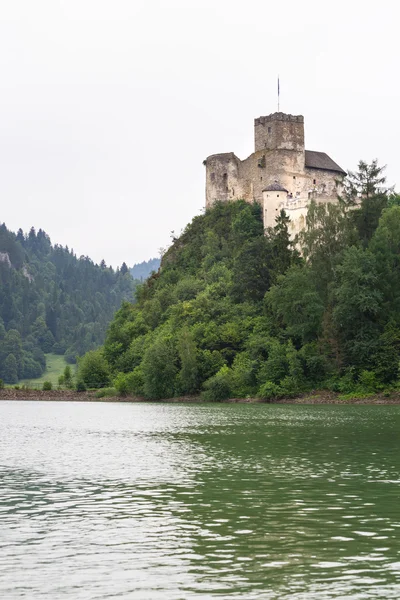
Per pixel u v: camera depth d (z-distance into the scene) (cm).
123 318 17688
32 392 15125
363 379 10975
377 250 11756
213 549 2458
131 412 9988
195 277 16738
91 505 3189
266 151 17062
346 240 12581
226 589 2062
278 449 5206
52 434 6662
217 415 8838
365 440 5753
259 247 14500
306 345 11794
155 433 6619
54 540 2591
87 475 4031
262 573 2198
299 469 4200
